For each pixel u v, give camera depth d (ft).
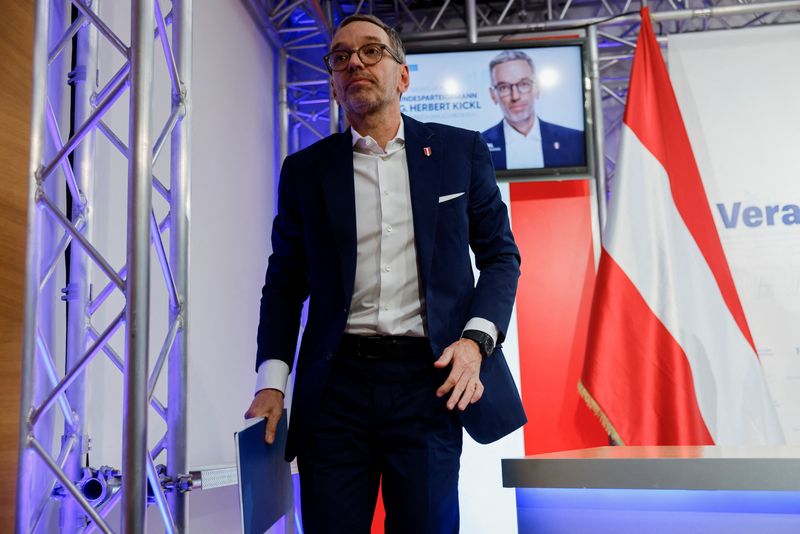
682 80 13.94
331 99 16.10
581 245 13.78
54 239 7.22
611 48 17.19
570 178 13.71
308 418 5.02
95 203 8.30
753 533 3.92
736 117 13.78
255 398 5.26
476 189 5.44
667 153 12.72
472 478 12.40
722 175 13.67
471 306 5.09
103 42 8.59
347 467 4.92
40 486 6.76
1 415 6.31
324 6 16.61
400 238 5.13
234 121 13.66
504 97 13.97
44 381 6.79
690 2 17.12
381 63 5.24
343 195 5.21
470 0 15.67
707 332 11.97
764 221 13.51
